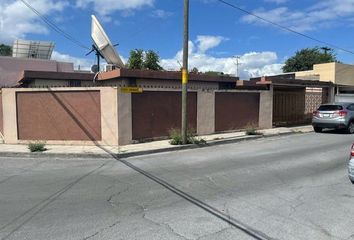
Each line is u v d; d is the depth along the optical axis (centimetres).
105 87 1390
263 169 963
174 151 1319
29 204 654
